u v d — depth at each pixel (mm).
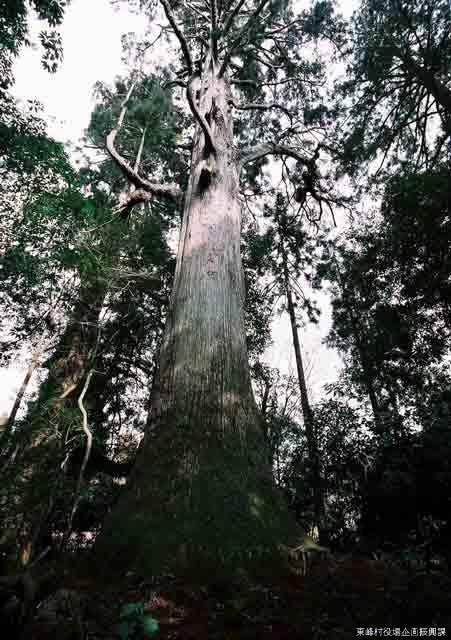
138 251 8570
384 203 9930
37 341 7402
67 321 6922
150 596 2613
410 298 10672
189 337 5012
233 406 4445
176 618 2391
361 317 14016
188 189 7402
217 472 3760
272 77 12836
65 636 1819
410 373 11852
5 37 6043
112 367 10734
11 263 5645
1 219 5594
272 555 3227
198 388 4484
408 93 12773
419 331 11305
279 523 3621
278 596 2742
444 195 8062
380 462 6961
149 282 9828
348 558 3869
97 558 3217
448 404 7090
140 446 4316
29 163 5727
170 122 10805
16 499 4922
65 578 2945
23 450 5367
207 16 11023
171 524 3311
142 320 10883
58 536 6172
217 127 8086
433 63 11445
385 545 5754
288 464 9242
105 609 2361
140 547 3139
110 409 11414
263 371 12781
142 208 10688
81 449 7812
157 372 5062
